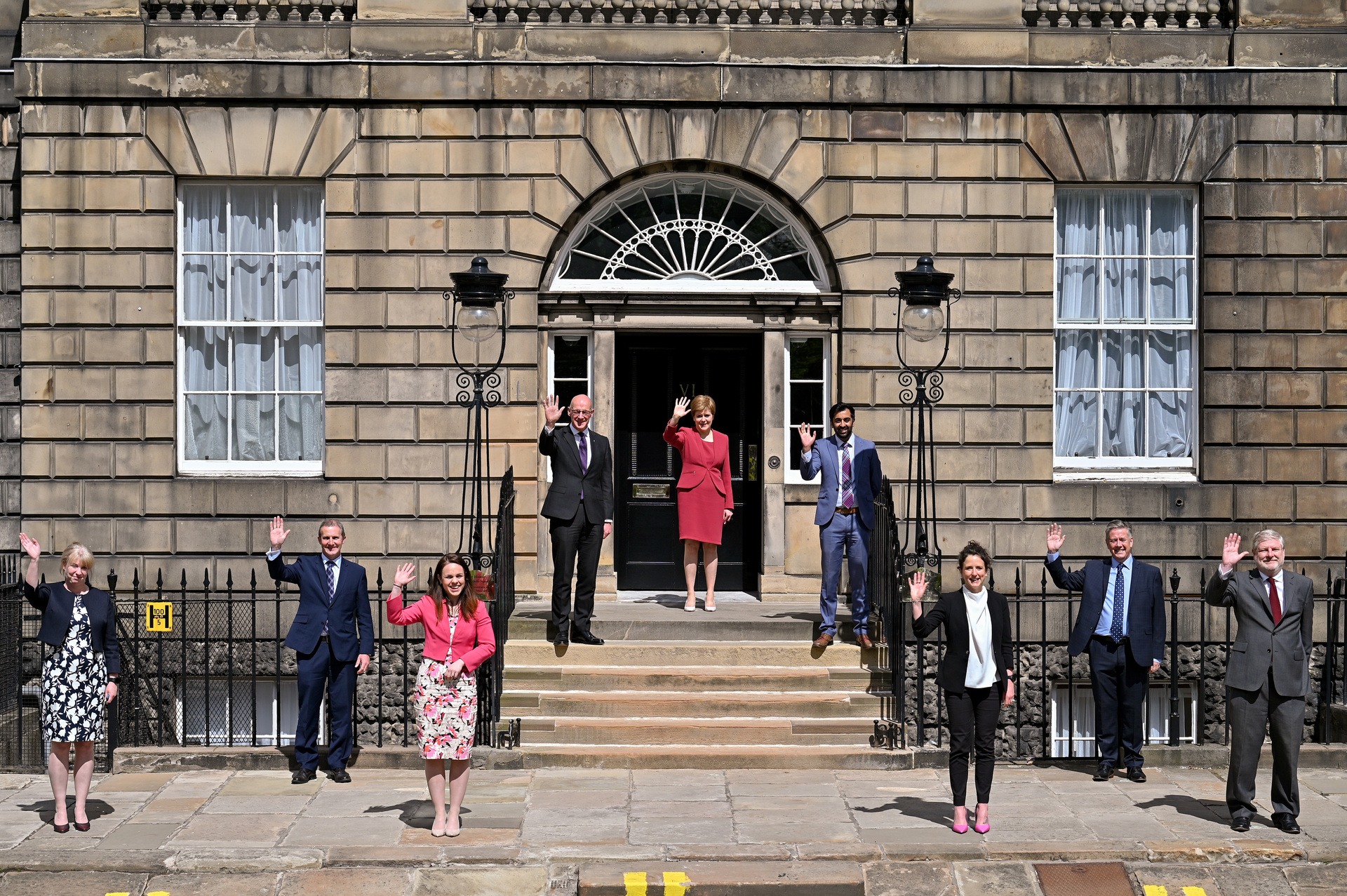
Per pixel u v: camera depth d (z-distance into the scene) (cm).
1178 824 920
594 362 1341
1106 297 1363
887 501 1130
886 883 834
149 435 1311
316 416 1351
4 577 1159
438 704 881
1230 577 930
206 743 1147
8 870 844
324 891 821
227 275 1343
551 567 1330
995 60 1330
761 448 1353
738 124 1321
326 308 1316
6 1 1368
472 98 1313
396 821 924
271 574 1026
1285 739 902
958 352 1324
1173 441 1364
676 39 1326
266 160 1314
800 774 1043
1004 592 1319
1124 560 1050
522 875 835
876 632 1178
